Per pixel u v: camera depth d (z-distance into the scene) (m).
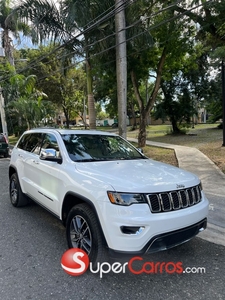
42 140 4.41
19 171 4.88
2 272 2.86
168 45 11.35
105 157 3.84
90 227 2.74
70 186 3.09
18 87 16.59
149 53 11.75
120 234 2.47
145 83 25.42
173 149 13.06
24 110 16.58
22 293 2.49
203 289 2.56
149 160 4.03
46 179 3.79
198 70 19.03
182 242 2.78
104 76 13.36
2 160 12.59
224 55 8.54
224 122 12.24
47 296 2.44
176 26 10.27
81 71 23.08
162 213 2.61
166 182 2.80
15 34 17.84
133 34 9.17
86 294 2.47
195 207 2.92
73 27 9.13
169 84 20.61
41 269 2.91
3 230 4.03
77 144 3.87
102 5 8.72
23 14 9.59
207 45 11.04
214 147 12.55
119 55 8.31
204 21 9.06
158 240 2.54
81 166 3.27
